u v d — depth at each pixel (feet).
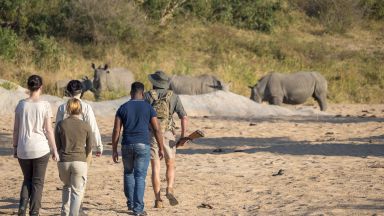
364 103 181.88
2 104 131.75
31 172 46.80
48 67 178.81
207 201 56.39
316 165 75.00
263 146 94.89
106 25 196.54
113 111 134.21
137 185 49.47
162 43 202.49
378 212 49.39
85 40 197.57
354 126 121.80
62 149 45.78
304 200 55.26
